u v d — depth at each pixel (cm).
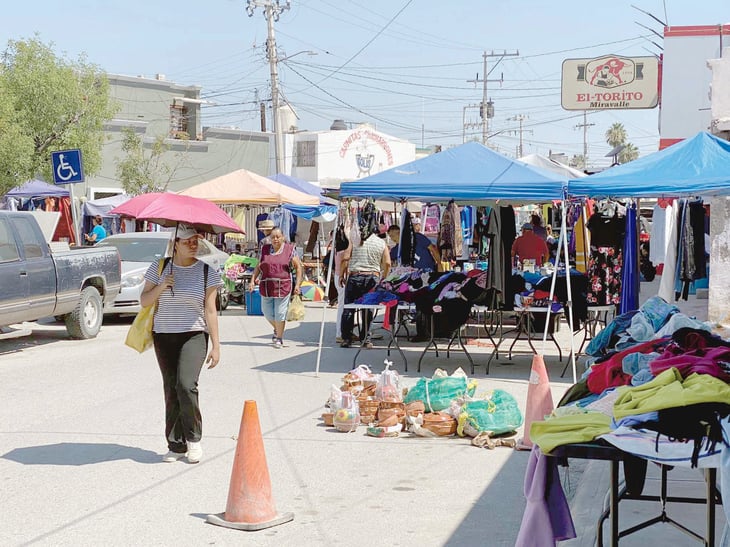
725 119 1340
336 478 743
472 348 1544
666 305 647
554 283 1178
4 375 1241
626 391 490
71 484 716
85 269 1608
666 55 2577
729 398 445
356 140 5244
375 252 1520
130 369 1291
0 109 2627
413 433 902
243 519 618
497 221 1215
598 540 536
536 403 836
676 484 715
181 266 778
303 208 2441
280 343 1546
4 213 1397
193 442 780
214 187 2252
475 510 659
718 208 1290
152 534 600
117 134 3856
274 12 3778
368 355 1457
